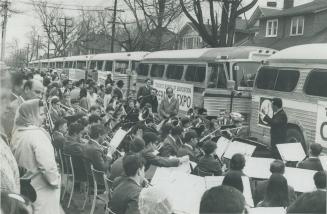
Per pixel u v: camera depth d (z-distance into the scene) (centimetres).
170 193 518
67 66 4844
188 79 1970
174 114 1270
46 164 526
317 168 818
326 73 1299
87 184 835
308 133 1345
